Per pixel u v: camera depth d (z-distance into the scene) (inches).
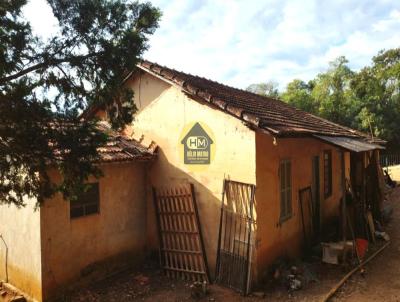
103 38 174.9
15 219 279.6
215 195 301.4
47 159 172.6
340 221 388.8
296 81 1633.9
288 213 335.9
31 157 166.1
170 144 333.1
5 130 156.9
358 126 1309.1
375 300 250.5
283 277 283.4
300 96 1396.4
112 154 306.2
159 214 337.7
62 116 173.9
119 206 322.3
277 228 309.4
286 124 316.8
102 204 305.6
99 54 175.5
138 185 343.6
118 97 191.3
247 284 268.2
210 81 444.8
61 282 269.0
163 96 338.0
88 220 292.0
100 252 302.2
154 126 345.1
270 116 328.2
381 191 510.3
